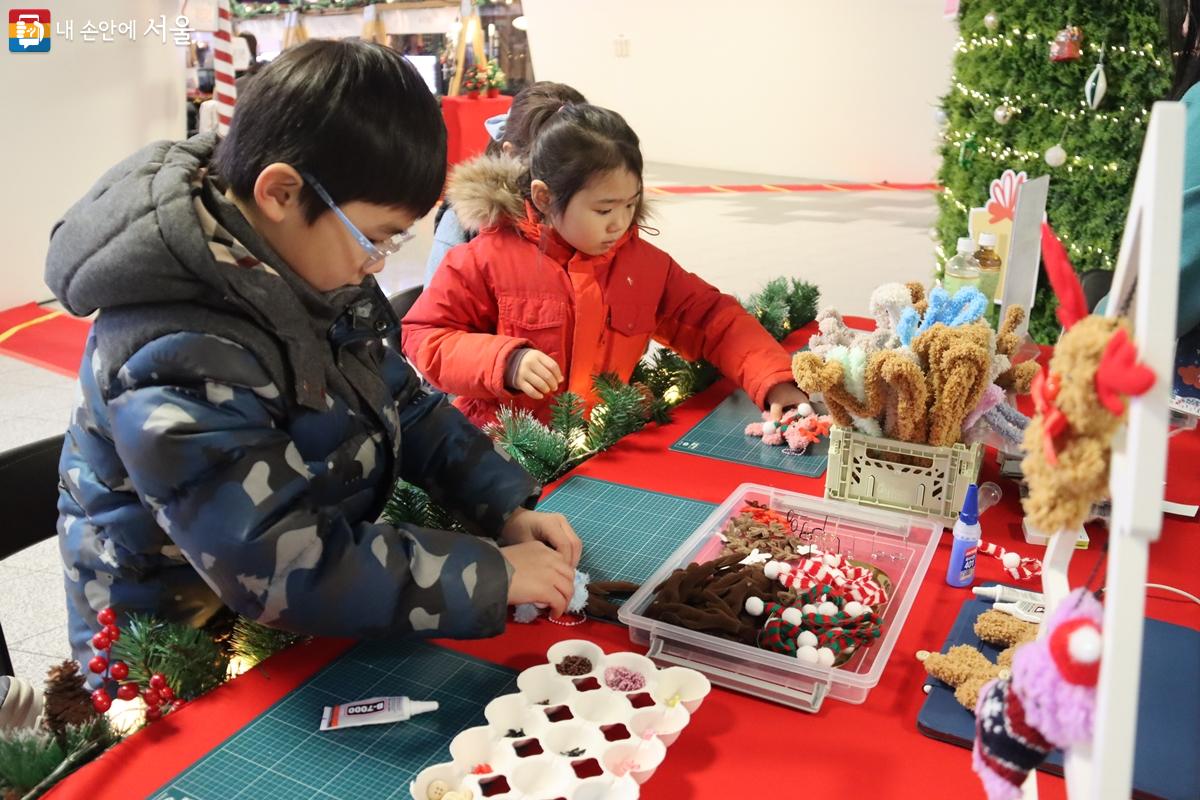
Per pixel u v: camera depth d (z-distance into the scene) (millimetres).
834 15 8828
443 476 1261
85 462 1067
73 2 4914
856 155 9211
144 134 5465
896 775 873
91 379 1011
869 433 1383
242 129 943
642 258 1963
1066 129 3533
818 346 1502
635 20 9789
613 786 802
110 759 876
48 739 902
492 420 1871
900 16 8586
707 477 1516
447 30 8344
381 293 1180
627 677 955
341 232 972
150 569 1072
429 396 1303
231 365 946
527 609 1111
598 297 1901
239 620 1120
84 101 5066
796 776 871
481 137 7121
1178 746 870
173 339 926
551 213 1833
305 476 977
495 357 1739
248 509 921
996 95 3660
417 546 1010
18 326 4570
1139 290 502
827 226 7059
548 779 818
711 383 1984
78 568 1093
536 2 10203
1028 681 566
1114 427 516
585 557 1256
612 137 1731
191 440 907
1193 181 1382
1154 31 3285
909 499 1380
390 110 937
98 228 938
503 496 1230
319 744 903
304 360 1006
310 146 915
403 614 981
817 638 1033
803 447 1604
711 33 9453
